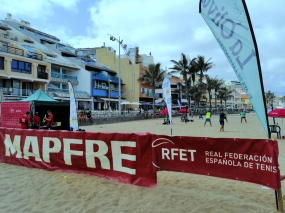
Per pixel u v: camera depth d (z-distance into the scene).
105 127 22.34
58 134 6.31
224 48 4.11
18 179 5.74
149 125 24.59
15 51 33.69
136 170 5.18
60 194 4.76
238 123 26.81
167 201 4.34
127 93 59.38
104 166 5.67
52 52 46.19
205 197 4.51
